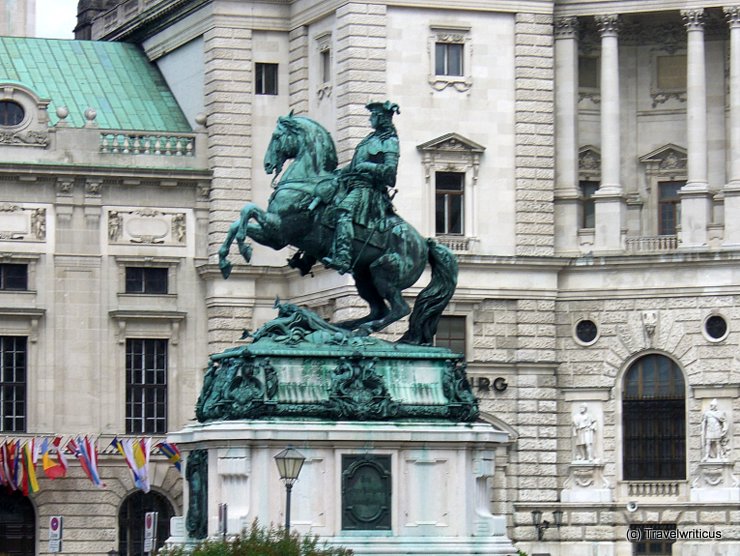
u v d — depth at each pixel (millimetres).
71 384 113000
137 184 114562
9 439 111500
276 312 114812
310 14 114062
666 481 109688
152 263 114438
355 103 109875
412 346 54125
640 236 111812
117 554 98125
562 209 112875
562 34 113500
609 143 112375
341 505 52594
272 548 48562
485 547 53062
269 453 52406
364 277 55250
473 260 110375
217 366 54969
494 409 110688
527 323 111188
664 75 114688
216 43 115812
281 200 54281
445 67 111500
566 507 110250
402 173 110375
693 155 111250
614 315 111625
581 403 111625
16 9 132000
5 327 112562
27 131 113500
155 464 112500
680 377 110938
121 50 124312
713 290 110375
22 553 111562
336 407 52719
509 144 111938
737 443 109438
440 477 53188
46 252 113312
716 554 108438
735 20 110875
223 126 115375
